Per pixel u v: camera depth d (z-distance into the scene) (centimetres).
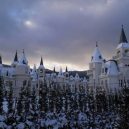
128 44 10081
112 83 9512
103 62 10469
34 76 12675
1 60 13300
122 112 2672
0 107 3762
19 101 4209
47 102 4678
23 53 11812
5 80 11019
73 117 3938
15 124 3047
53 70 16438
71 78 14625
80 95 5741
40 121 3378
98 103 5562
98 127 3762
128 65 9644
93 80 10706
